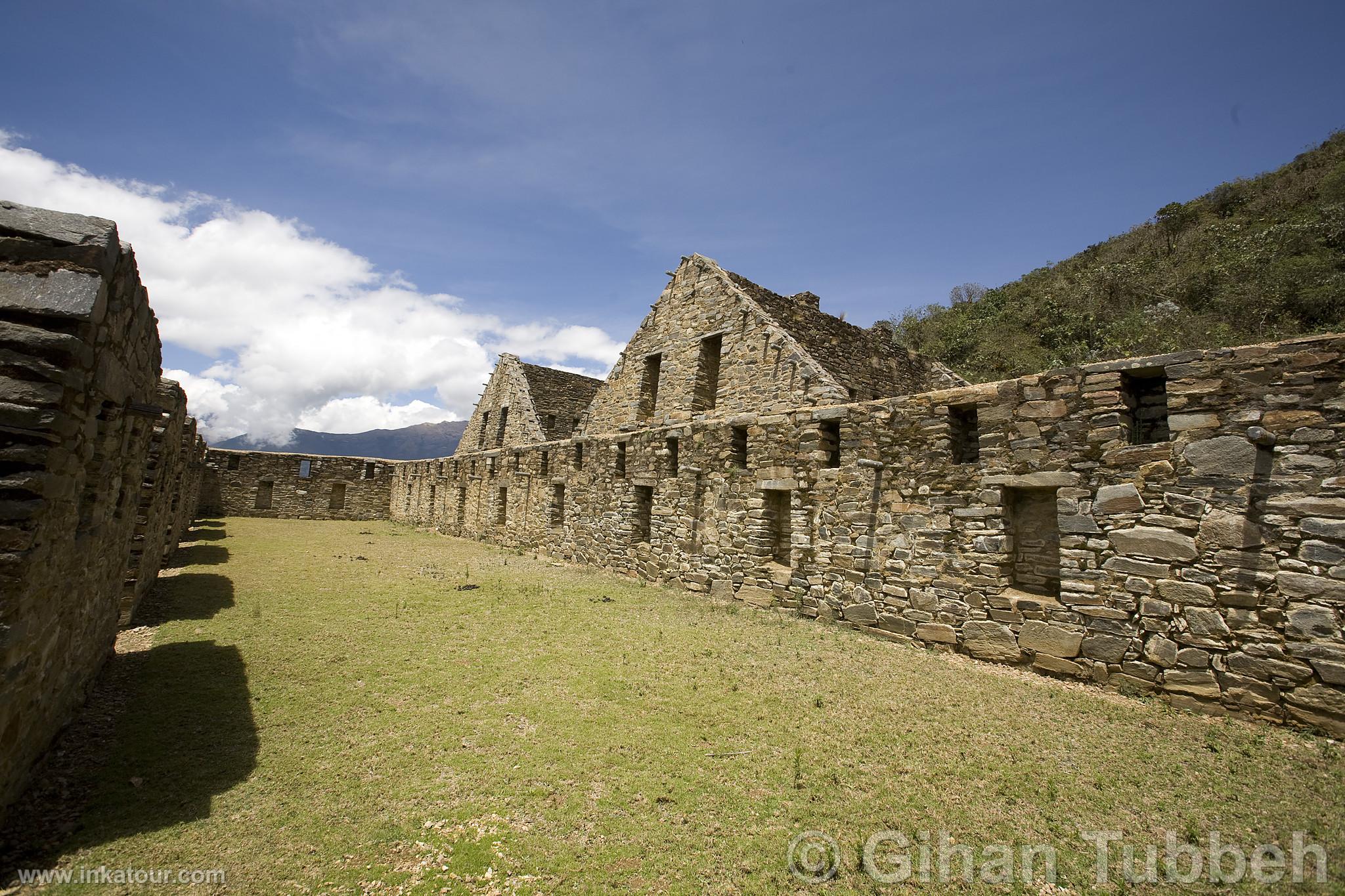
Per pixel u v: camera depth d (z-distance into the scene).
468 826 4.25
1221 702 6.05
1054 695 6.62
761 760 5.20
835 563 9.90
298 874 3.70
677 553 13.26
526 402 27.52
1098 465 7.11
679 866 3.85
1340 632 5.50
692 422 13.22
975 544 8.16
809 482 10.48
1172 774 4.92
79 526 5.07
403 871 3.75
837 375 15.81
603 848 4.02
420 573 14.92
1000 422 8.03
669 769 5.05
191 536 20.58
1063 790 4.69
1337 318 18.19
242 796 4.54
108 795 4.41
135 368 5.94
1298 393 5.89
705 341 16.73
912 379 19.22
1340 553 5.55
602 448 16.64
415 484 32.19
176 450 12.34
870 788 4.75
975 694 6.66
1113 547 6.90
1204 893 3.59
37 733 4.41
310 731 5.67
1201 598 6.27
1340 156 31.69
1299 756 5.18
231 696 6.41
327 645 8.30
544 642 8.69
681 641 8.78
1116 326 23.75
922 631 8.60
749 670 7.50
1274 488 5.94
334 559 17.06
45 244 3.75
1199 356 6.49
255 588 12.02
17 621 3.50
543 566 16.77
